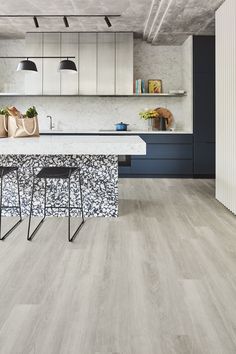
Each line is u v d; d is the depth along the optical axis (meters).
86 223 4.21
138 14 6.33
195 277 2.72
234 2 4.43
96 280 2.66
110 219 4.39
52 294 2.44
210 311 2.23
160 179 7.61
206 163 7.72
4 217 4.48
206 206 5.10
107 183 4.46
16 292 2.47
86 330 2.02
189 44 7.52
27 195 4.51
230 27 4.62
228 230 3.95
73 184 4.47
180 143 7.69
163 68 8.20
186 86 7.88
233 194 4.67
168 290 2.51
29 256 3.15
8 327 2.05
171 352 1.82
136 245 3.45
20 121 4.45
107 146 3.88
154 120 8.13
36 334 1.98
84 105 8.26
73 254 3.20
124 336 1.96
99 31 7.55
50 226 4.08
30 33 7.65
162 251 3.29
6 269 2.86
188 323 2.09
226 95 4.89
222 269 2.88
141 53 8.18
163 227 4.06
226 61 4.84
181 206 5.11
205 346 1.87
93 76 7.72
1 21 6.79
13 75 8.14
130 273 2.79
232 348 1.86
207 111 7.59
